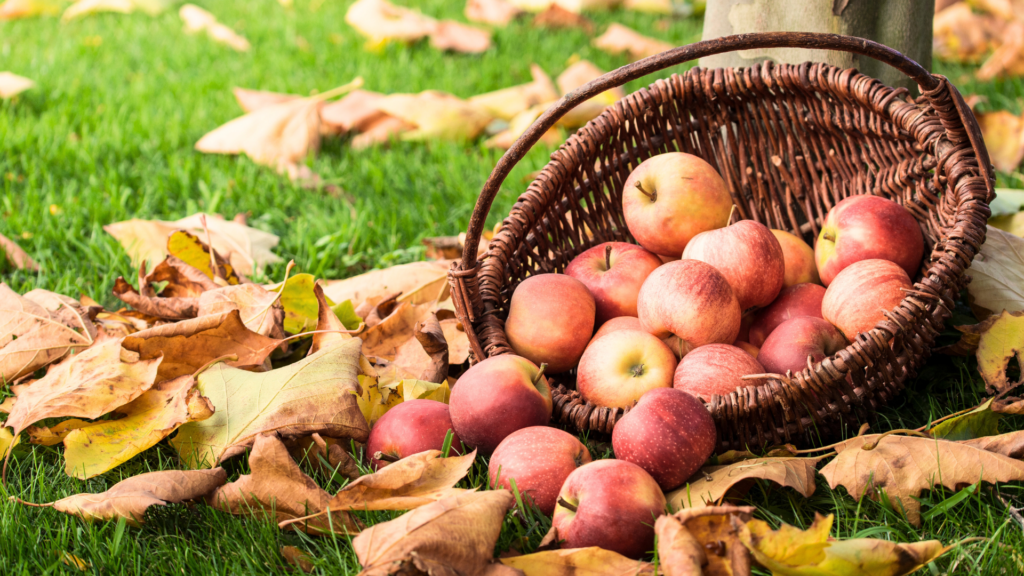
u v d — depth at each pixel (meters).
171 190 3.04
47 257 2.47
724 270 1.71
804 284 1.84
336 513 1.31
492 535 1.16
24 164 3.07
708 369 1.52
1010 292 1.80
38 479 1.50
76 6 6.32
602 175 2.04
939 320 1.49
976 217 1.47
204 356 1.68
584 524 1.23
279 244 2.67
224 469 1.46
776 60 2.17
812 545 1.06
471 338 1.65
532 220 1.84
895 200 1.86
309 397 1.50
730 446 1.46
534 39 5.25
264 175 3.17
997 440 1.39
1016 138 2.93
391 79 4.32
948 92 1.48
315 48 5.07
